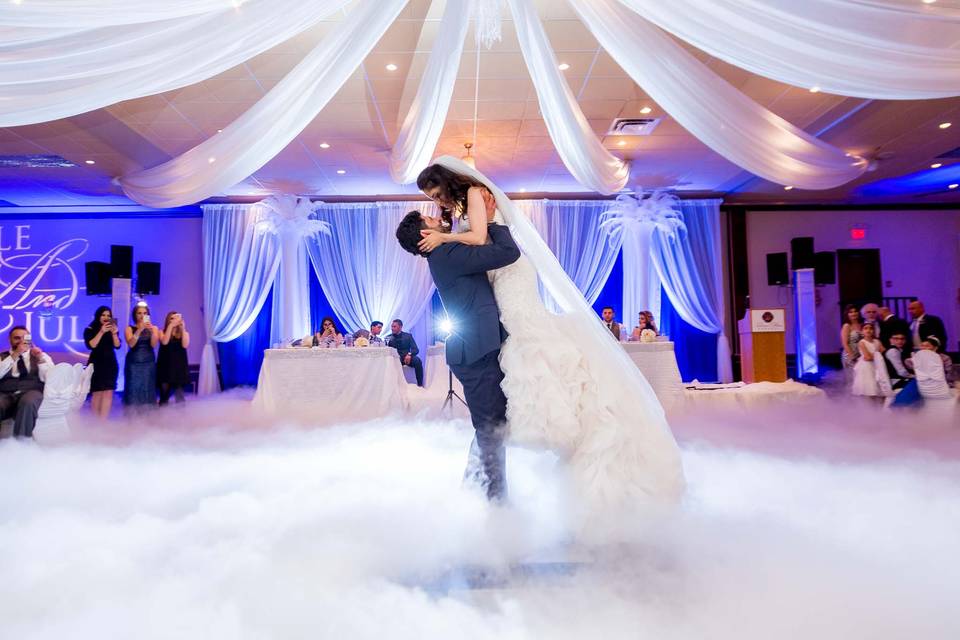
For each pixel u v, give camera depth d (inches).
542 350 82.3
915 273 444.8
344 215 430.9
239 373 428.1
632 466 79.9
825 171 263.9
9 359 177.2
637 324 413.7
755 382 301.0
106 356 239.9
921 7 154.6
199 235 439.8
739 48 173.8
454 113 277.7
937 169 367.9
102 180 363.6
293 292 405.1
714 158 348.2
